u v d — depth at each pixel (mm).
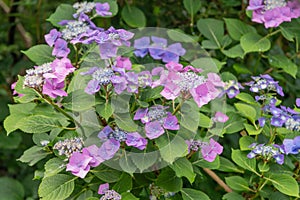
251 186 1453
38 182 1584
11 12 2211
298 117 1369
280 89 1447
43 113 1258
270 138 1428
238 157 1382
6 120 1319
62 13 1598
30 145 1972
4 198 1895
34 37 2199
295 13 1612
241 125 1496
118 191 1319
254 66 1870
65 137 1334
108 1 1623
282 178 1333
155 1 2051
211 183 1611
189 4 1880
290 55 1928
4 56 2271
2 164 2348
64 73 1229
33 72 1213
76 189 1352
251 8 1602
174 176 1350
